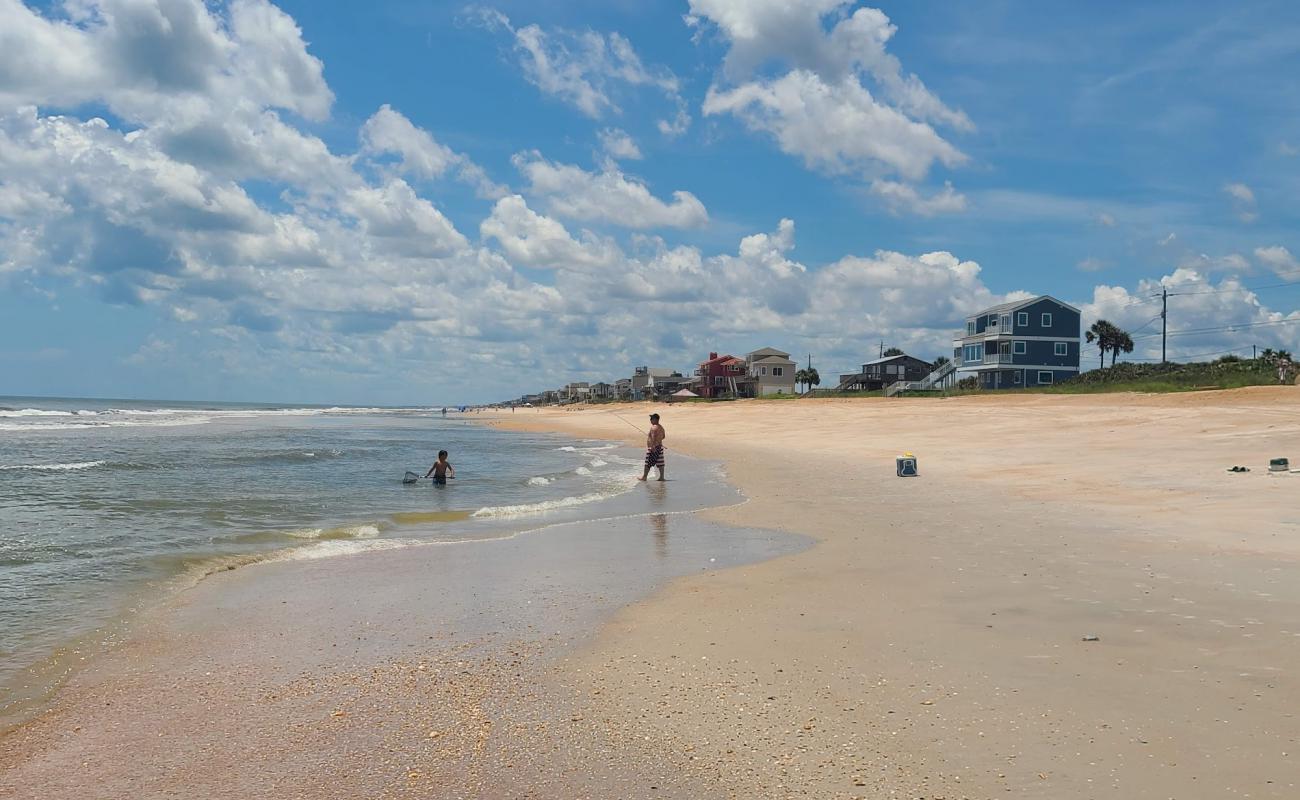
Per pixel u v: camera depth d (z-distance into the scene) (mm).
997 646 6070
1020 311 66062
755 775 4176
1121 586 7695
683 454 32312
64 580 9305
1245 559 8562
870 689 5312
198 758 4555
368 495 18453
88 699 5547
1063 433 28016
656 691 5469
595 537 12375
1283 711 4633
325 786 4180
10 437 42750
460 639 6898
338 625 7398
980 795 3850
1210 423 26078
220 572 9844
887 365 83438
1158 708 4762
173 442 39719
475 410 179250
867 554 10031
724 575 9258
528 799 3998
